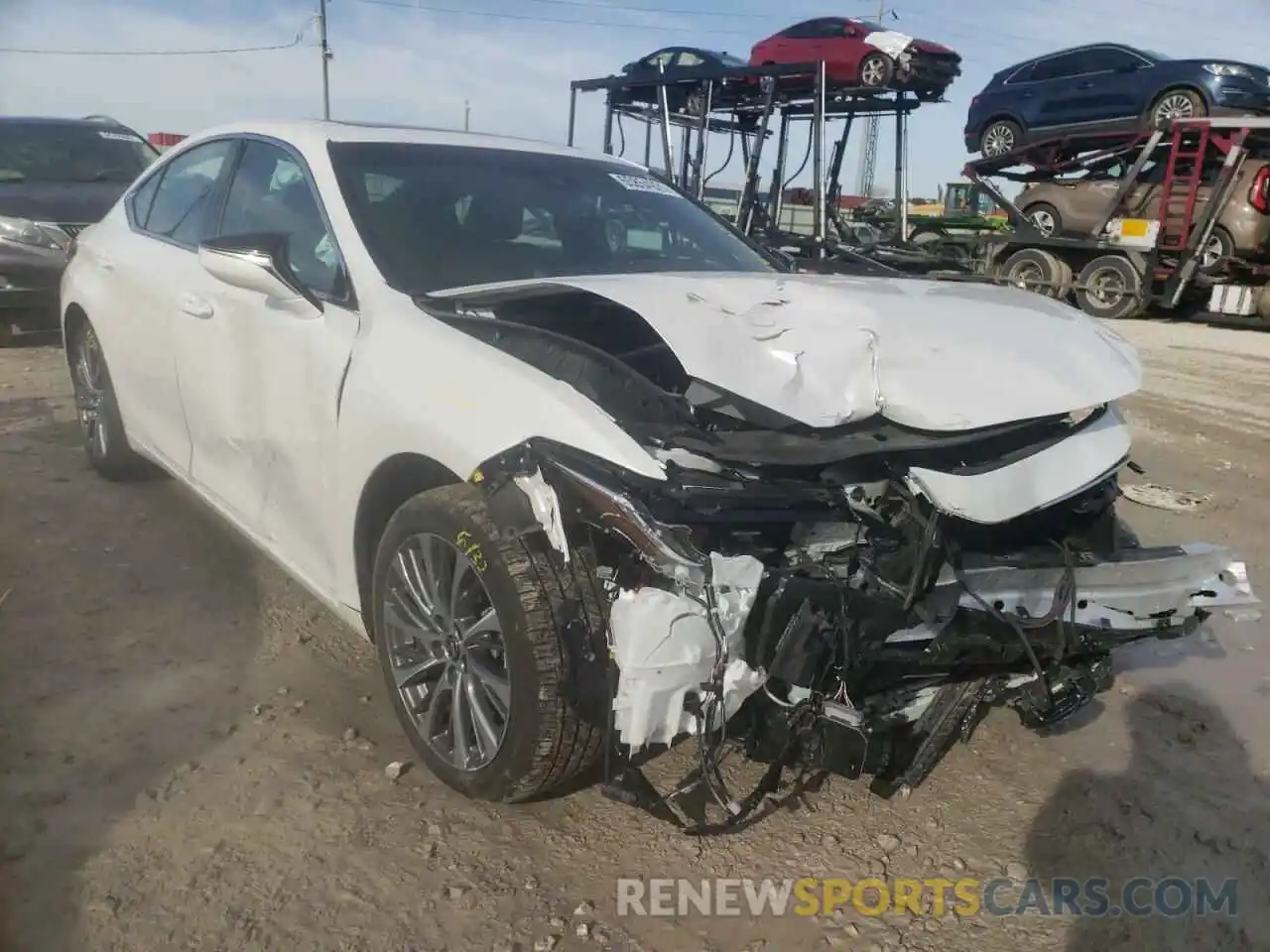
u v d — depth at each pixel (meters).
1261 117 13.91
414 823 2.67
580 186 3.96
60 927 2.25
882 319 2.70
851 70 11.73
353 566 3.05
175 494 5.01
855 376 2.48
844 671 2.36
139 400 4.41
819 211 9.14
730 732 2.44
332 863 2.51
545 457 2.37
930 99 11.88
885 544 2.45
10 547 4.26
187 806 2.68
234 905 2.35
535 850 2.60
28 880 2.38
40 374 7.65
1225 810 2.91
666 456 2.32
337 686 3.33
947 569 2.54
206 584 4.03
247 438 3.52
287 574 3.85
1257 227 13.99
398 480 2.88
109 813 2.64
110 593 3.90
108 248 4.69
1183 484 6.11
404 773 2.88
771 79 9.91
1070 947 2.38
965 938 2.40
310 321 3.17
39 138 9.66
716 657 2.27
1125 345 3.07
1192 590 2.87
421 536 2.74
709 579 2.22
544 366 2.59
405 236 3.32
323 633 3.68
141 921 2.29
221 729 3.04
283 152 3.71
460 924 2.34
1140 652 3.93
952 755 3.15
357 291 3.11
